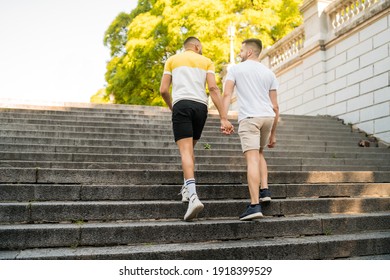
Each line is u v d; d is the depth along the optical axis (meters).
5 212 3.39
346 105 10.82
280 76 14.33
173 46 17.08
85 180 4.34
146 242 3.28
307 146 8.16
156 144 7.18
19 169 4.20
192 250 3.04
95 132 7.52
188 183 3.54
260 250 3.21
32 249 3.06
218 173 4.74
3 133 6.87
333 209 4.31
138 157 5.98
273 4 16.30
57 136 7.10
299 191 4.57
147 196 4.08
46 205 3.48
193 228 3.39
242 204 3.96
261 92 3.83
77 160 5.74
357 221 3.97
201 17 14.98
